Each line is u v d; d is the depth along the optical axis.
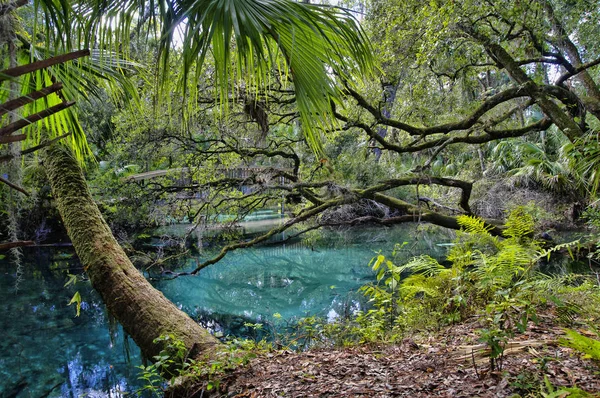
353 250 10.74
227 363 2.55
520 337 2.47
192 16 1.65
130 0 1.80
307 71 2.06
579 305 2.91
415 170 6.41
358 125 6.37
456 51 6.27
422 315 3.60
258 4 1.73
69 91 2.97
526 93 5.48
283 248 11.52
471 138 6.13
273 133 9.24
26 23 2.51
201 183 7.48
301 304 7.13
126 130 7.41
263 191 7.10
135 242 9.95
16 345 5.39
